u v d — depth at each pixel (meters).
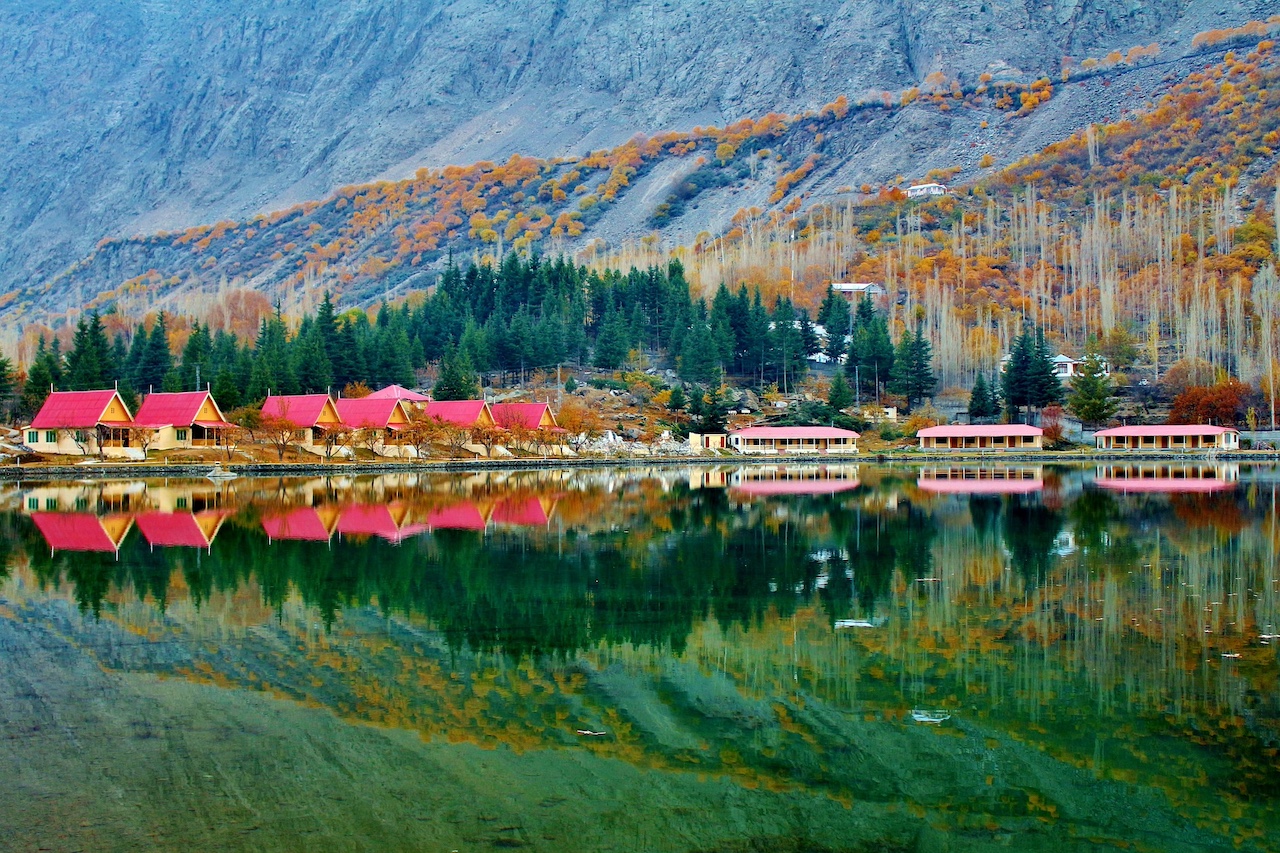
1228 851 17.61
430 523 64.00
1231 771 20.73
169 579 41.91
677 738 22.41
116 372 151.38
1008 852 17.52
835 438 174.00
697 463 156.00
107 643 30.36
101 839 17.39
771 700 25.02
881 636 31.70
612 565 46.28
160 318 185.12
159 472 112.38
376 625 33.12
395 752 21.39
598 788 19.73
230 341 185.12
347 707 24.33
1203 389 183.25
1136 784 20.12
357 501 80.19
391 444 142.62
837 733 22.86
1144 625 33.03
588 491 93.88
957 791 19.78
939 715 23.91
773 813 18.83
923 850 17.50
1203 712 24.11
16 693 25.20
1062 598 37.66
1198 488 96.25
